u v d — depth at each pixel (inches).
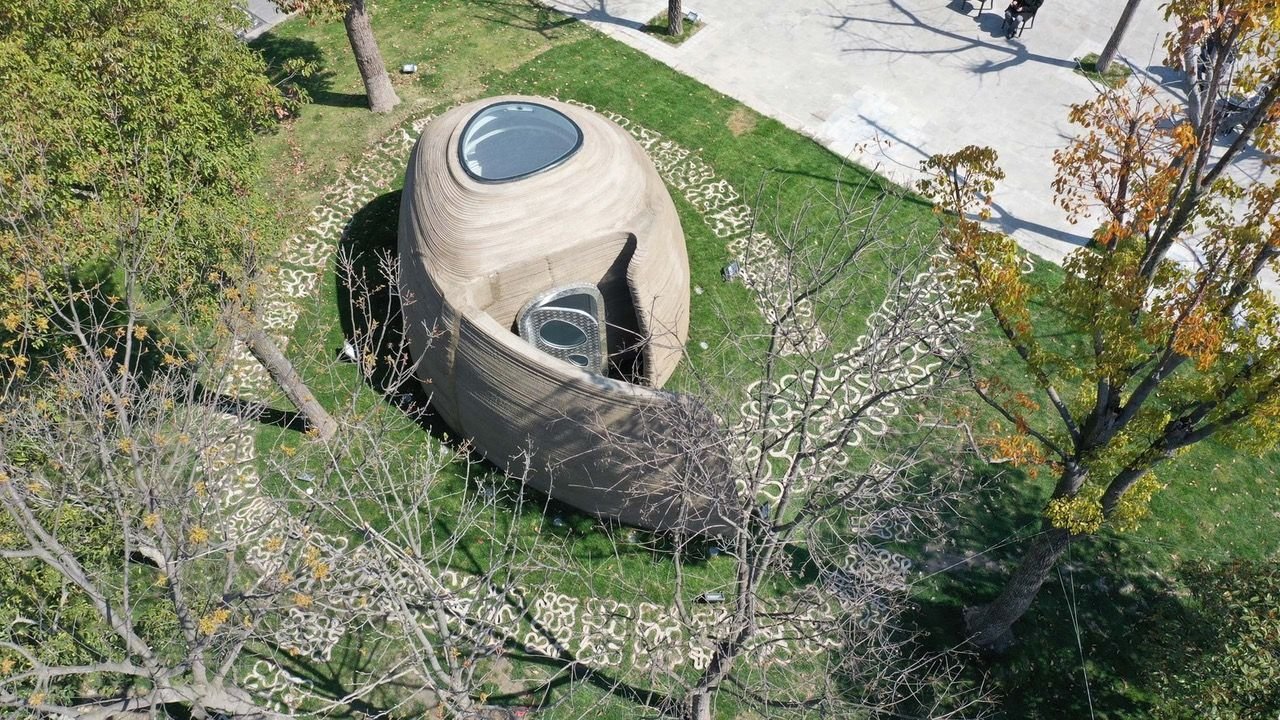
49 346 662.5
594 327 681.6
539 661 629.6
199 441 487.2
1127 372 454.9
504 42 1066.1
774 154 942.4
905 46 1065.5
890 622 646.5
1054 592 666.8
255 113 638.5
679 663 630.5
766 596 653.3
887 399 729.0
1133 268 439.2
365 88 990.4
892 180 918.4
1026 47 1063.6
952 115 986.7
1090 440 496.7
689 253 854.5
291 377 681.6
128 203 526.3
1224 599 553.3
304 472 605.3
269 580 474.6
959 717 609.0
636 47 1061.1
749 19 1101.7
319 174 920.9
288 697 608.1
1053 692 624.7
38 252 493.4
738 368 764.6
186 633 434.6
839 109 992.2
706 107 989.8
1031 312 826.2
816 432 731.4
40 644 470.3
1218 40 405.1
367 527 485.7
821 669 618.8
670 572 669.9
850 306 800.3
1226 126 557.9
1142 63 1046.4
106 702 430.0
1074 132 966.4
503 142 672.4
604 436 609.3
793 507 695.1
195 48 590.6
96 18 556.4
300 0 813.9
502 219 639.1
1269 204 401.7
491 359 623.8
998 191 913.5
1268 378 404.2
